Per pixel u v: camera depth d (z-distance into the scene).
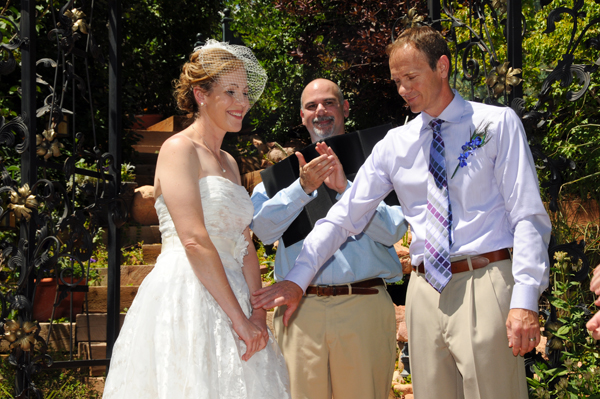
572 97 2.45
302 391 2.36
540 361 2.49
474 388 1.88
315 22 7.86
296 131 9.09
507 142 1.90
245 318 1.98
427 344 2.03
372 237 2.40
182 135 2.11
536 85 4.30
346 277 2.35
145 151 8.28
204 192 2.07
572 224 3.72
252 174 7.30
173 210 1.97
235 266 2.14
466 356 1.89
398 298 3.65
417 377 2.06
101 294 4.58
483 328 1.88
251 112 9.03
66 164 3.09
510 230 1.95
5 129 2.77
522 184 1.85
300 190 2.41
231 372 1.92
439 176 1.99
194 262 1.95
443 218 1.96
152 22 9.73
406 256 3.90
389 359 2.42
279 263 2.58
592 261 3.62
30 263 2.74
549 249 2.58
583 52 4.20
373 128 2.59
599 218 3.73
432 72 1.96
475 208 1.95
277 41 8.86
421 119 2.13
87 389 3.74
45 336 4.05
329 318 2.34
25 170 2.77
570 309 2.50
